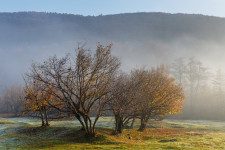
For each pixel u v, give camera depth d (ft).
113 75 103.76
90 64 99.30
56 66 96.02
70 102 100.12
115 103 102.63
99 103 102.27
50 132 128.47
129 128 164.14
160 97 138.41
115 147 85.87
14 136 118.62
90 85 100.07
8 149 85.35
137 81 121.80
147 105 129.29
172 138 122.21
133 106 114.42
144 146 91.04
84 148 83.61
